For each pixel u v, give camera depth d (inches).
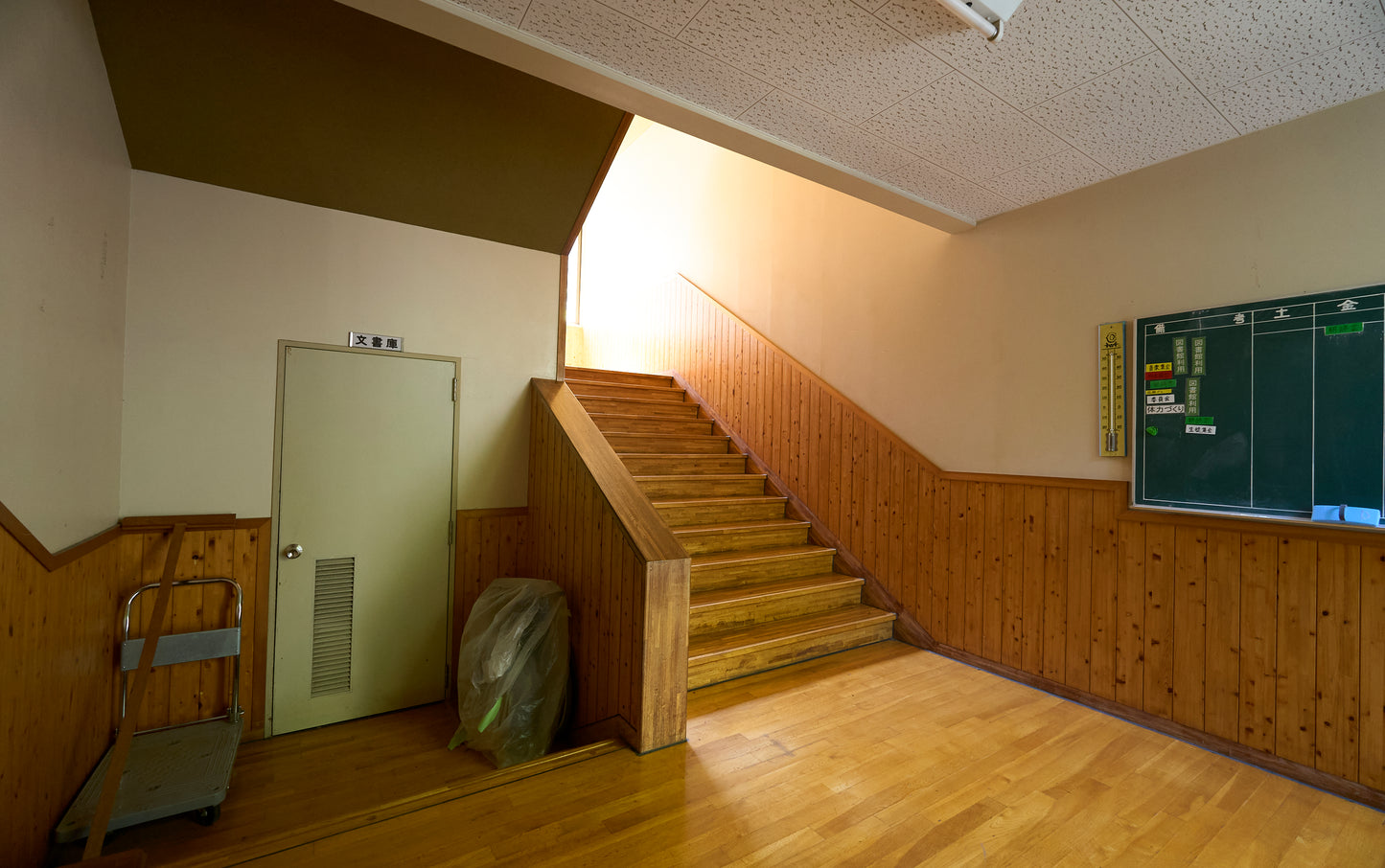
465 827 73.8
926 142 95.8
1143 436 107.5
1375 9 63.4
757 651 126.1
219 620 110.2
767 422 193.2
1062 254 120.4
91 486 89.1
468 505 137.1
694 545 150.7
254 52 97.1
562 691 111.3
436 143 118.4
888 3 64.3
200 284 109.6
